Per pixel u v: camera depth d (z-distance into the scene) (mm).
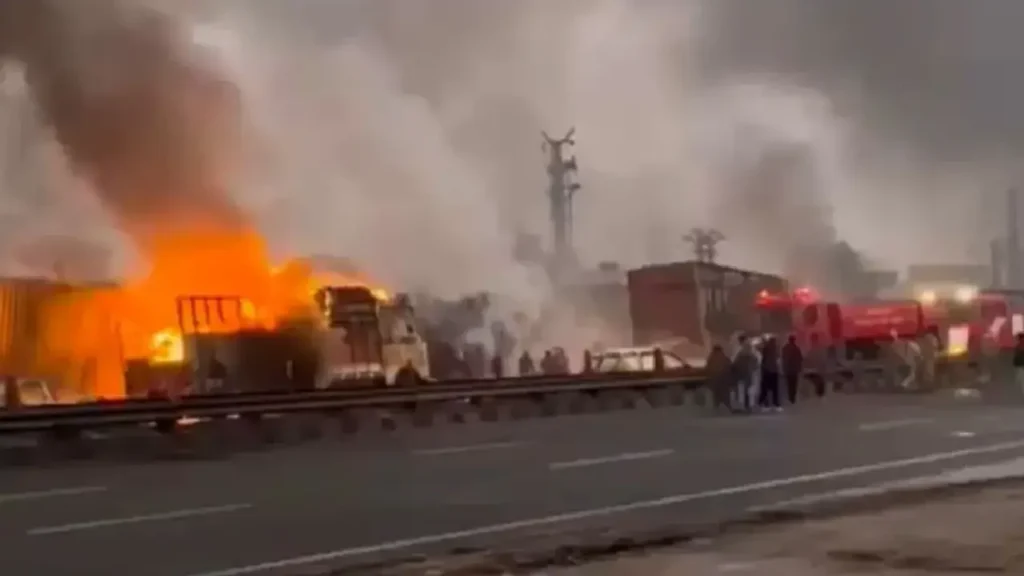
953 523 10273
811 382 30531
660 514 11539
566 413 24641
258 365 26281
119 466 15406
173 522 10883
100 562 9016
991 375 34438
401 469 14977
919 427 21000
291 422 20422
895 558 8531
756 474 14609
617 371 31578
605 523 10984
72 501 12180
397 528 10641
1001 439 18984
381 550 9586
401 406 21953
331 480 13906
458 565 8773
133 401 19109
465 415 23203
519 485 13547
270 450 17375
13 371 30391
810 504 11898
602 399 26078
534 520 11133
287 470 14898
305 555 9352
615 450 17172
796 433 19844
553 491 13102
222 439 18578
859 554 8727
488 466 15289
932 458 16359
